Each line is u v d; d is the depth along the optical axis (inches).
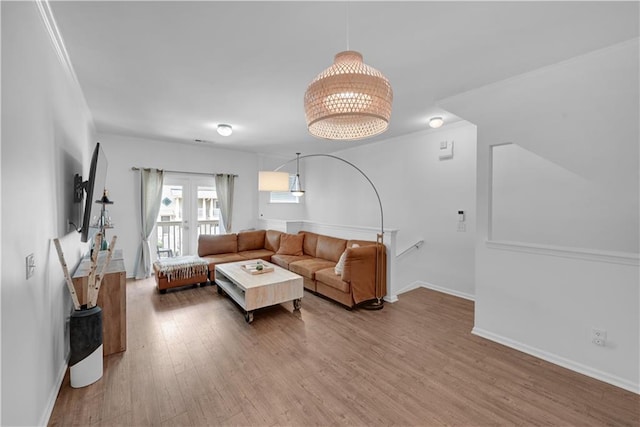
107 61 90.8
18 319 53.5
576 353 90.9
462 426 67.9
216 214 235.8
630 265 81.7
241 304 129.2
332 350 102.7
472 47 83.7
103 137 184.7
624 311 82.7
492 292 110.7
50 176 75.3
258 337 112.7
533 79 99.2
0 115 46.7
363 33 76.6
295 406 74.2
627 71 82.7
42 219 68.7
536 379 86.0
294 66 94.6
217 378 85.8
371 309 142.5
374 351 102.2
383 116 56.9
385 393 79.4
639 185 83.3
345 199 237.9
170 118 150.6
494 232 147.6
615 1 64.0
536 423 68.7
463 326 123.8
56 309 81.1
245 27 73.7
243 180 246.5
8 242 49.7
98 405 73.9
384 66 95.0
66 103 92.7
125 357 97.2
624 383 81.8
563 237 125.9
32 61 61.4
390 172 201.0
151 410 72.4
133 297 159.5
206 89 113.1
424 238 180.2
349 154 233.6
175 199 216.2
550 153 97.2
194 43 81.1
